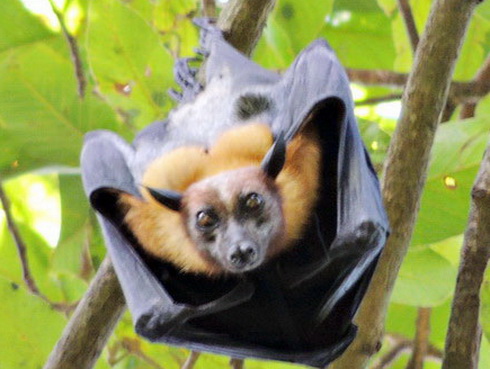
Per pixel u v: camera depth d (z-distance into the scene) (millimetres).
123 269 9664
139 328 9391
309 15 15531
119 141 10023
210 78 10281
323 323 9758
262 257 9359
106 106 13891
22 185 15531
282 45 15711
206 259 9711
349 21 16984
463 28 10633
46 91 13758
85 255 14391
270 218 9492
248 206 9422
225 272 9805
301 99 9492
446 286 13359
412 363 13539
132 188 9648
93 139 10086
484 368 13961
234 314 9867
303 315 9797
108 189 9664
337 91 9227
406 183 10375
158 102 14086
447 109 14328
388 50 16906
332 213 9734
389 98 15109
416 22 15930
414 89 10531
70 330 10633
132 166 9805
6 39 14117
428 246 13414
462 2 10617
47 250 15195
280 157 9438
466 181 12617
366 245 8969
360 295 9594
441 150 12727
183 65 10547
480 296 10703
